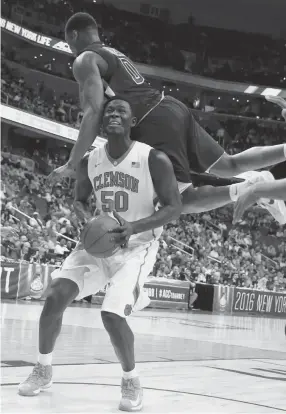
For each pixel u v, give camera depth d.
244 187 3.77
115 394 3.55
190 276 17.39
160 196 3.33
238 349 7.12
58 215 18.48
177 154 3.55
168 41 28.94
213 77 28.38
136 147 3.37
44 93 25.22
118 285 3.24
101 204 3.46
